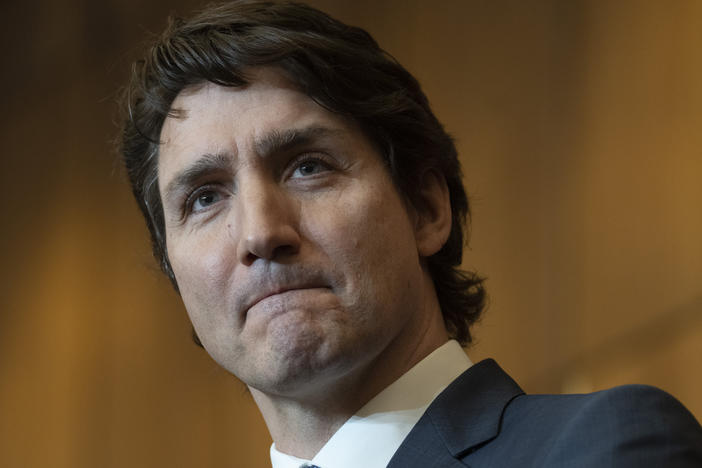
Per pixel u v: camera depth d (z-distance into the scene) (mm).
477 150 7859
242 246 2707
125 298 9586
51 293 10227
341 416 2863
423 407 2822
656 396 2383
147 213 3379
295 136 2840
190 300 2887
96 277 9844
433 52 8203
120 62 9883
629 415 2326
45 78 10727
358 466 2744
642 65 7133
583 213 7266
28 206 10633
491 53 7887
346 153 2889
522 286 7465
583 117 7355
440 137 3293
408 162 3098
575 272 7238
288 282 2691
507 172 7676
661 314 6805
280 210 2746
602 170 7219
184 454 8883
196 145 2873
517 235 7547
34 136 10727
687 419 2371
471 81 7965
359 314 2703
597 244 7164
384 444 2760
